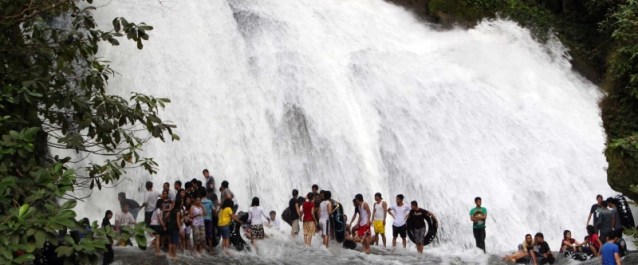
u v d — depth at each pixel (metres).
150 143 29.97
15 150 12.06
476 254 26.62
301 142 32.66
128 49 32.97
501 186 32.22
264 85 34.28
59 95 15.57
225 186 25.69
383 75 36.44
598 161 34.16
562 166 33.47
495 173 32.81
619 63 26.80
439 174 32.44
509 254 26.38
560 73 40.56
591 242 25.11
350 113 34.28
